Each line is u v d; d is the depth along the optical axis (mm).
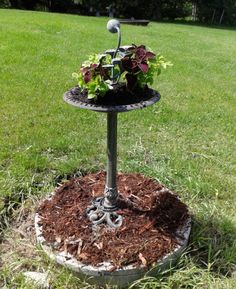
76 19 14008
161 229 2533
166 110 5004
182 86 6227
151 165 3574
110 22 2277
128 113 4742
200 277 2338
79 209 2682
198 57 8953
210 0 23594
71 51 7758
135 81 2213
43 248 2436
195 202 3100
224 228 2754
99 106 2109
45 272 2357
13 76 5816
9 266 2396
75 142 3904
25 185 3143
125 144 3967
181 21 22953
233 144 4164
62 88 5477
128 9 22500
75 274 2314
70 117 4504
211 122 4746
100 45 8695
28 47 7656
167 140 4145
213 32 16781
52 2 22656
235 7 23953
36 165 3414
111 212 2596
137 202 2766
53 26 10508
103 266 2260
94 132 4195
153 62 2262
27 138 3904
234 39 14422
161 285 2270
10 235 2691
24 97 5016
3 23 10242
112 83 2191
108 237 2438
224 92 6113
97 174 3191
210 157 3803
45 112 4590
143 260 2299
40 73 6082
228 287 2291
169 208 2740
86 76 2139
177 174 3441
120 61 2193
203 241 2623
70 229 2500
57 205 2764
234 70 7914
